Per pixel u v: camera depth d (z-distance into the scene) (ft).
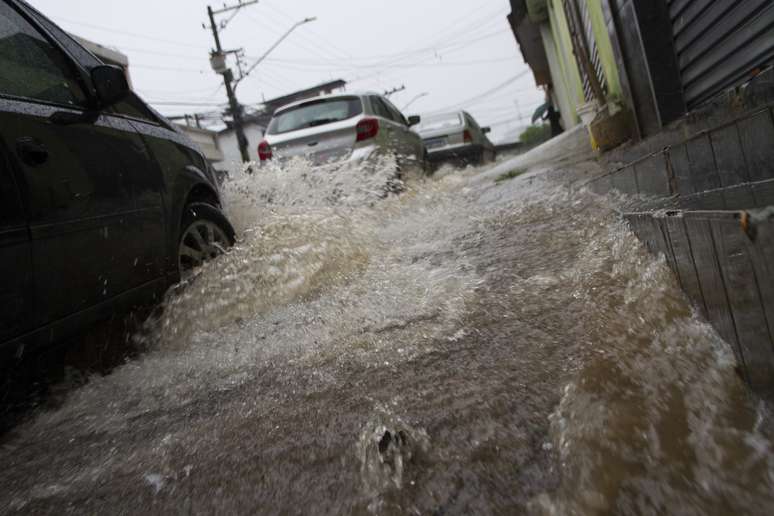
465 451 4.88
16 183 7.05
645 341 5.85
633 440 4.33
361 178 21.48
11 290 6.80
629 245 8.56
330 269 11.93
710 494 3.65
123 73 9.70
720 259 4.87
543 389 5.65
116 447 6.45
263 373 7.72
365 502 4.50
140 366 8.82
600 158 19.40
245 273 11.10
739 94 10.73
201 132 109.60
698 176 7.79
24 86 8.10
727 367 4.87
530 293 8.48
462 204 18.71
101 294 8.30
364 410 6.04
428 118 48.34
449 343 7.37
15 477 6.20
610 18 17.46
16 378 8.06
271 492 4.94
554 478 4.26
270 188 16.35
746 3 11.09
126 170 9.32
